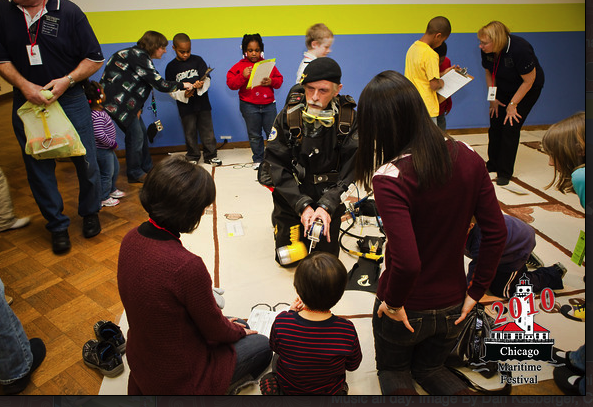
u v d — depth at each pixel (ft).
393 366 5.02
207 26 12.36
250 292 7.12
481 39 10.03
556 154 5.58
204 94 11.89
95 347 5.74
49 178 8.00
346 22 13.01
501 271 6.61
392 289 3.83
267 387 5.08
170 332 4.02
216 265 7.82
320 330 4.65
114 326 6.08
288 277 7.52
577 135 5.32
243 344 5.16
